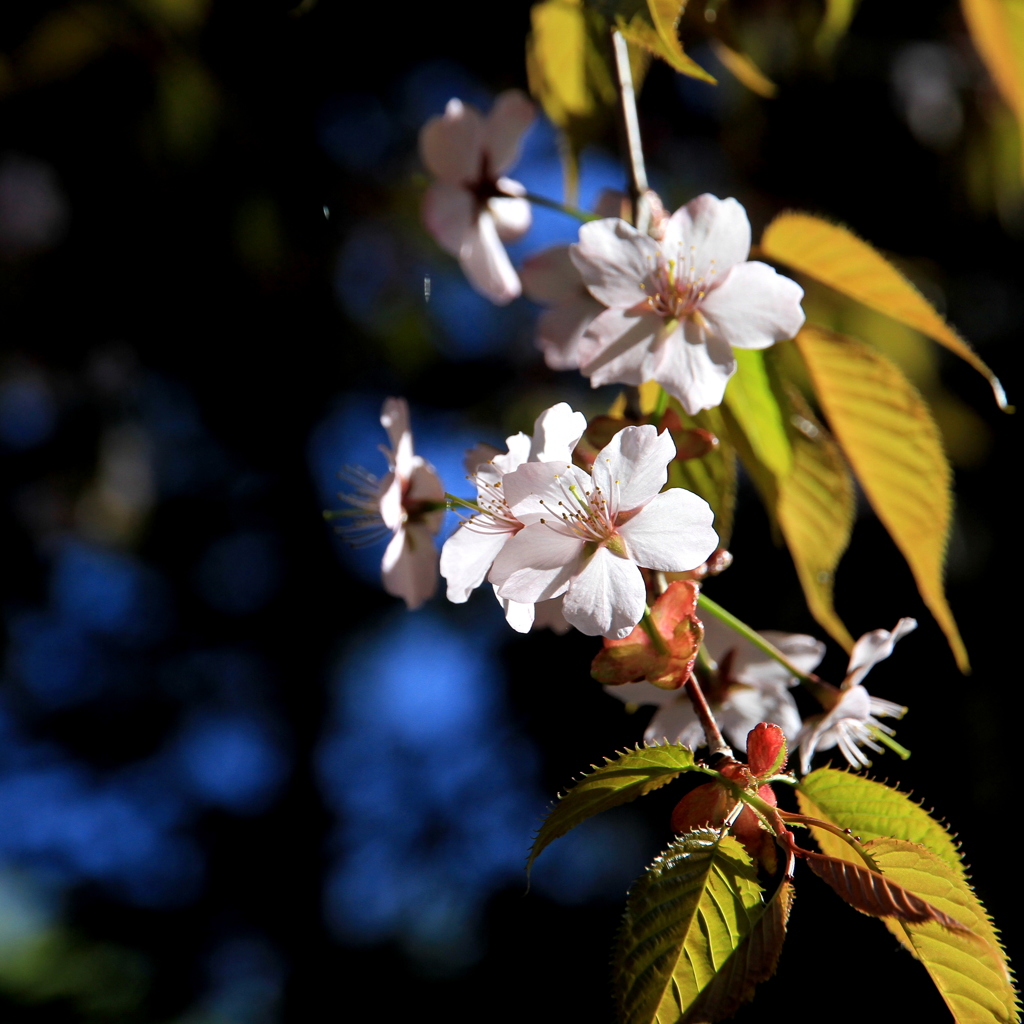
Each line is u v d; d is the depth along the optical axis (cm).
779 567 438
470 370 610
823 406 146
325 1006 633
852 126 475
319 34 485
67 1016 653
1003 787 434
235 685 727
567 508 111
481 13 482
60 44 433
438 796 656
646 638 107
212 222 491
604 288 124
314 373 598
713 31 175
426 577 140
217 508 689
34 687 703
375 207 544
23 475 601
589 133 189
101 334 543
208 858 705
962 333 513
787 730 140
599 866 583
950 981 97
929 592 144
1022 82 149
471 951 601
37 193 489
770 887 99
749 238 124
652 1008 92
